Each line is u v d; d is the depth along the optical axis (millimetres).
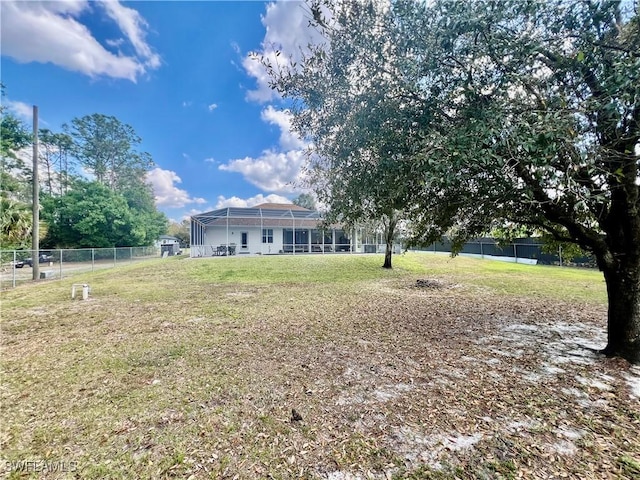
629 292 3934
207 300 8281
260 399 3176
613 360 3980
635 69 2111
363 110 3281
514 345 4727
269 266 15617
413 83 3027
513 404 3000
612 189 3268
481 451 2324
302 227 24891
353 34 3258
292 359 4246
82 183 27562
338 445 2434
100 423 2770
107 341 5008
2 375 3787
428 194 3986
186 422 2781
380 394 3250
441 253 25203
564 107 2416
